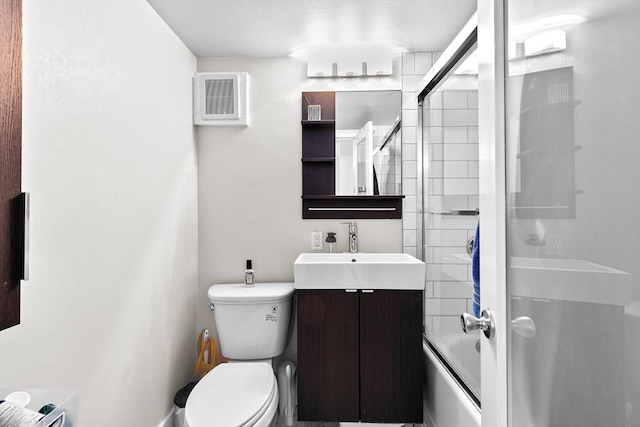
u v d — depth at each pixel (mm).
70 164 1106
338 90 2264
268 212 2270
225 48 2146
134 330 1479
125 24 1428
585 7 595
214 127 2266
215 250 2262
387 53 2189
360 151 2258
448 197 1714
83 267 1166
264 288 2096
